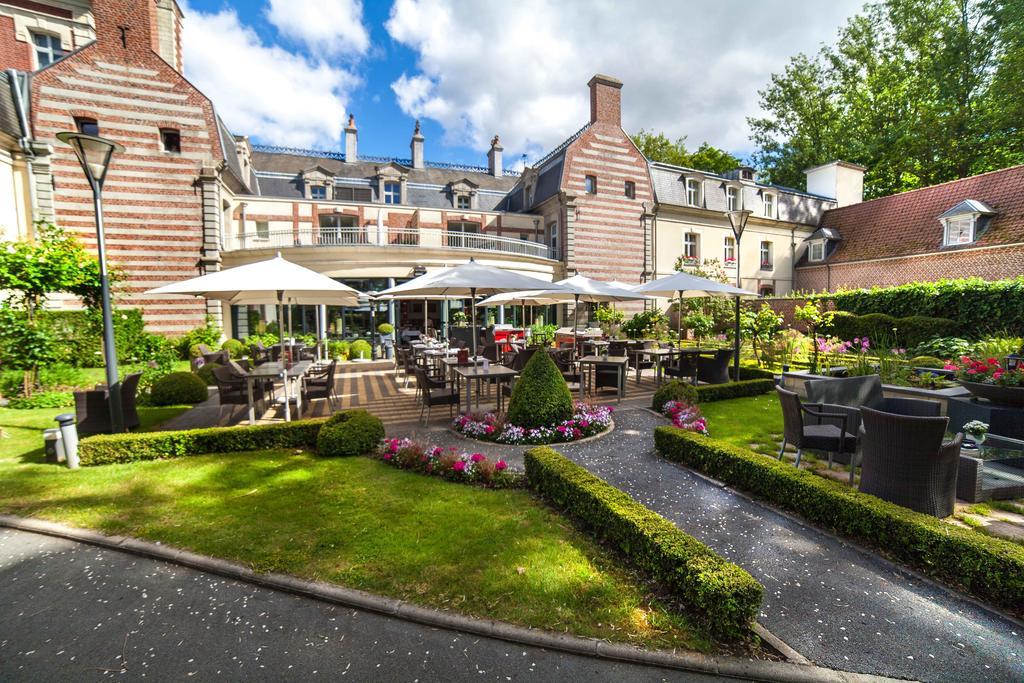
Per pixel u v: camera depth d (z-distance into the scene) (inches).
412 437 269.7
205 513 169.6
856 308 698.8
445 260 732.7
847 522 149.6
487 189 1071.6
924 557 130.3
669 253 957.8
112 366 241.9
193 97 652.1
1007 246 687.1
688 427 263.6
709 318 738.8
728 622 103.1
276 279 268.5
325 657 103.7
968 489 172.4
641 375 513.0
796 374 377.4
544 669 98.7
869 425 162.7
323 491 188.4
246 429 242.8
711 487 195.6
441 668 99.5
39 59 705.0
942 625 110.3
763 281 1043.3
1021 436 216.7
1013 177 740.7
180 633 112.4
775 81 1241.4
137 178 630.5
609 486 160.9
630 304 914.7
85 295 428.1
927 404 208.4
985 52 895.7
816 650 102.1
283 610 120.2
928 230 826.8
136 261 633.0
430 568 132.3
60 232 427.8
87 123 613.9
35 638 111.5
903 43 1033.5
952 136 948.0
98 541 151.9
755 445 252.2
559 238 885.2
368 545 145.4
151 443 226.7
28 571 139.1
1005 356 281.6
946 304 591.8
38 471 211.6
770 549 145.0
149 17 632.4
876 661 99.0
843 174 1119.0
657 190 948.0
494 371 309.7
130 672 100.3
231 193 751.1
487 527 156.6
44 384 380.5
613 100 909.2
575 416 276.1
